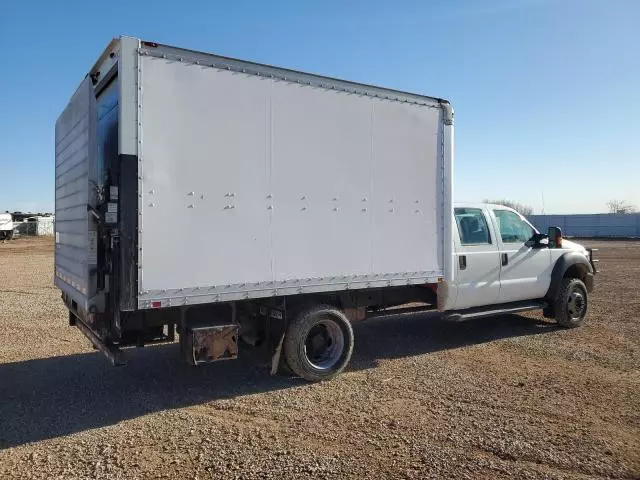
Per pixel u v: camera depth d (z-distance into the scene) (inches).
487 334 335.9
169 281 195.5
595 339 319.0
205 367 265.3
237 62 211.2
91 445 172.2
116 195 198.5
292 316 235.3
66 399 218.2
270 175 219.5
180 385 236.7
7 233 1873.8
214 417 196.9
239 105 211.3
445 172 275.4
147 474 151.9
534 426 184.7
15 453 166.9
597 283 583.8
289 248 224.5
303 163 228.2
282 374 252.8
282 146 222.5
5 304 461.1
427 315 403.2
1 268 846.5
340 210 239.0
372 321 382.0
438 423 188.2
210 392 226.5
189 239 199.6
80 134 220.1
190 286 200.1
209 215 204.2
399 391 224.7
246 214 213.2
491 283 310.3
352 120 242.7
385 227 253.4
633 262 880.3
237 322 226.7
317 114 232.2
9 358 283.4
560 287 344.5
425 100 267.9
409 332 343.3
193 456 163.5
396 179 257.3
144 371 259.0
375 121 250.4
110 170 222.1
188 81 199.5
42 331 350.3
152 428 186.5
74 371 258.5
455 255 294.5
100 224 205.6
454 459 159.6
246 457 162.2
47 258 1088.2
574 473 150.8
